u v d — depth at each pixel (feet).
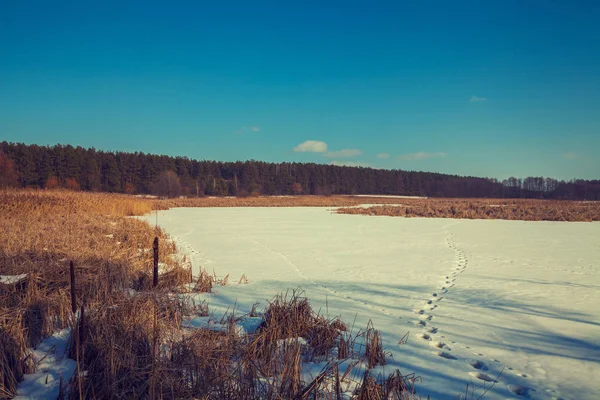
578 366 14.75
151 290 22.59
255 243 51.37
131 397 11.48
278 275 31.53
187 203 177.88
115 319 15.75
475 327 19.19
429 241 54.60
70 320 17.83
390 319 20.36
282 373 12.39
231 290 26.14
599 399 12.24
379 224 82.74
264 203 190.60
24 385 12.84
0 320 15.65
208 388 11.79
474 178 431.43
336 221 90.43
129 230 51.31
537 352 16.10
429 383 13.25
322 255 42.01
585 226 78.48
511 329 18.90
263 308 21.66
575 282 29.45
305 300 19.16
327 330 16.65
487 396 12.42
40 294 20.07
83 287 21.70
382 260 39.09
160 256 35.01
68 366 14.12
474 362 15.12
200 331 16.03
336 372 12.14
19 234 40.55
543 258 40.68
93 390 11.71
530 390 12.83
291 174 370.73
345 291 26.40
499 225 80.89
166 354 14.26
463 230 70.18
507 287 27.78
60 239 38.19
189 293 24.59
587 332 18.56
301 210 141.08
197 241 52.90
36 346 15.72
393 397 11.78
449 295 25.50
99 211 80.79
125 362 12.85
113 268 25.25
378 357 14.88
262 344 14.65
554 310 22.21
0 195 71.10
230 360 14.21
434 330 18.76
